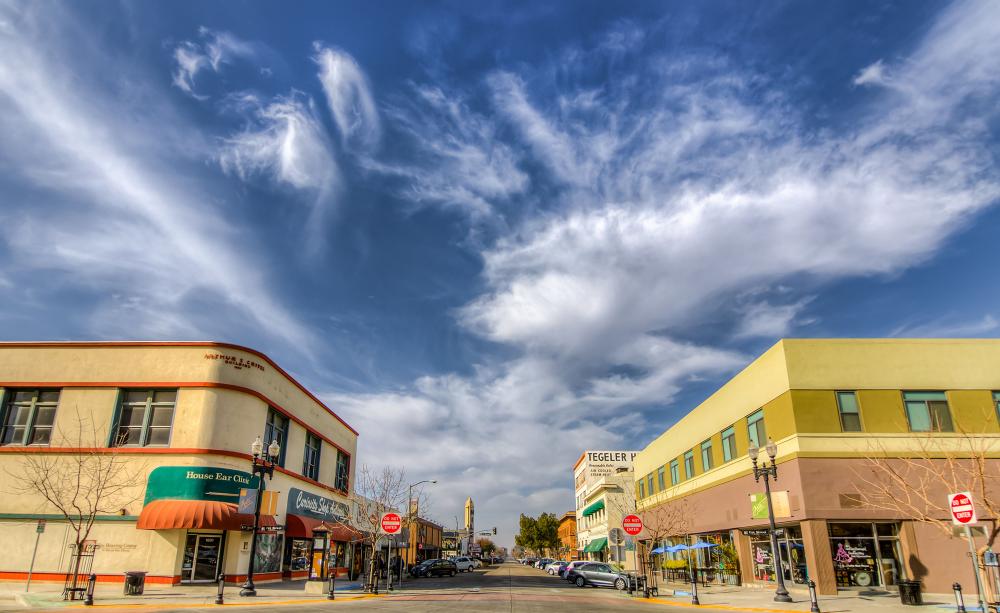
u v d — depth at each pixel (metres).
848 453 25.30
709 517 36.28
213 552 28.64
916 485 24.52
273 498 25.50
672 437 45.81
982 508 24.02
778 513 26.83
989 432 25.47
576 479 114.06
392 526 26.20
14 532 28.00
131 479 28.66
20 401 30.69
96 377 30.53
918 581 21.58
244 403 31.23
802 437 25.67
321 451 44.19
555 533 134.12
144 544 27.64
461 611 19.56
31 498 28.56
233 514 28.02
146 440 29.72
